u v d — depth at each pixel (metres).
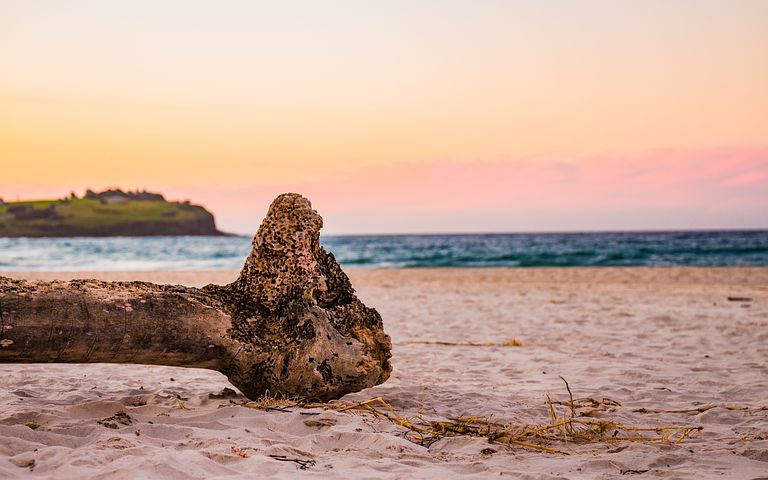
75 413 5.05
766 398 6.45
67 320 4.74
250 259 5.68
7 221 167.25
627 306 15.15
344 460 4.02
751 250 56.59
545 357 8.88
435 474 3.81
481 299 16.98
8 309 4.60
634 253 52.50
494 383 7.19
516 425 5.06
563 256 48.84
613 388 6.86
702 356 8.92
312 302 5.54
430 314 13.88
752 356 8.89
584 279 24.48
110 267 39.31
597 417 5.66
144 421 4.88
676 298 17.02
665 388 6.88
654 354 9.12
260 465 3.81
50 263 43.44
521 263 41.56
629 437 4.92
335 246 80.44
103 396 5.98
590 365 8.23
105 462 3.78
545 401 6.27
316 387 5.39
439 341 10.32
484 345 9.97
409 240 127.44
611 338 10.59
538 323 12.39
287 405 5.29
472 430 4.93
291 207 5.72
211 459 3.93
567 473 3.98
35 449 4.00
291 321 5.47
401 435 4.76
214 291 5.55
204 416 5.05
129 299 5.01
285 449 4.16
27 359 4.73
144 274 28.03
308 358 5.34
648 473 4.01
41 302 4.70
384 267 37.81
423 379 7.34
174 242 116.19
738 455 4.44
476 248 69.38
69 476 3.49
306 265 5.59
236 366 5.39
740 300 16.41
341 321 5.54
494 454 4.40
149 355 5.07
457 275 27.22
